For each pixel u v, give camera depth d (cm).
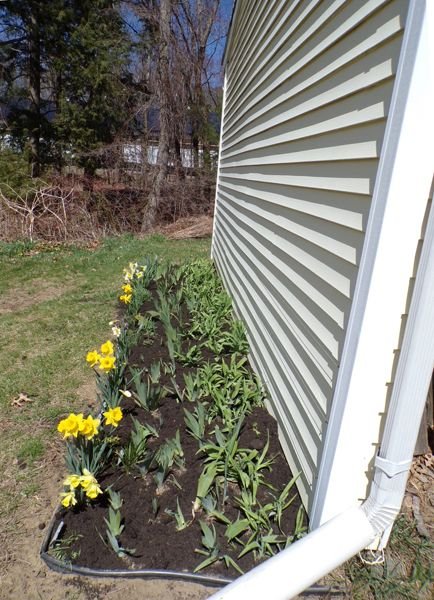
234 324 396
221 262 638
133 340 368
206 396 293
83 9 1216
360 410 158
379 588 165
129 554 178
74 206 998
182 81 1250
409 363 140
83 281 629
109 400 266
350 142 172
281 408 257
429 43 121
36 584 170
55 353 386
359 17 164
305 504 199
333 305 185
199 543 183
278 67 301
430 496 213
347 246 174
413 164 132
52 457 247
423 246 135
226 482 203
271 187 319
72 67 1217
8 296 555
